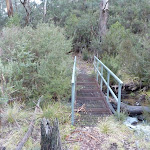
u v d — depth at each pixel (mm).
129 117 4262
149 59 6199
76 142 2939
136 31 13109
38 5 18328
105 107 4469
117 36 9898
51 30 6883
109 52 9766
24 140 2861
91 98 5098
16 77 4566
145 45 6363
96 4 18938
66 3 19344
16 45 5359
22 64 4523
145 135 3146
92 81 6902
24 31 6387
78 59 12172
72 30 12922
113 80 6656
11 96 4441
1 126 3377
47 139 2328
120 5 17125
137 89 6727
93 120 3719
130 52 6906
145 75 6355
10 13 11906
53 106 4203
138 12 14023
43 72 4836
